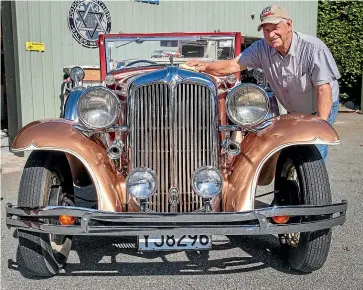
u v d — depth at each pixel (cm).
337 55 1359
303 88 363
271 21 341
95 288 306
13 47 719
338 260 344
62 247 337
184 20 927
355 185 557
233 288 303
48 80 761
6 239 393
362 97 1284
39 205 287
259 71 460
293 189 318
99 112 293
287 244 340
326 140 285
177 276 322
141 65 455
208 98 298
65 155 327
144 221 264
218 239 388
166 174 299
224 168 316
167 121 296
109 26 830
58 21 764
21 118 730
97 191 289
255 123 297
